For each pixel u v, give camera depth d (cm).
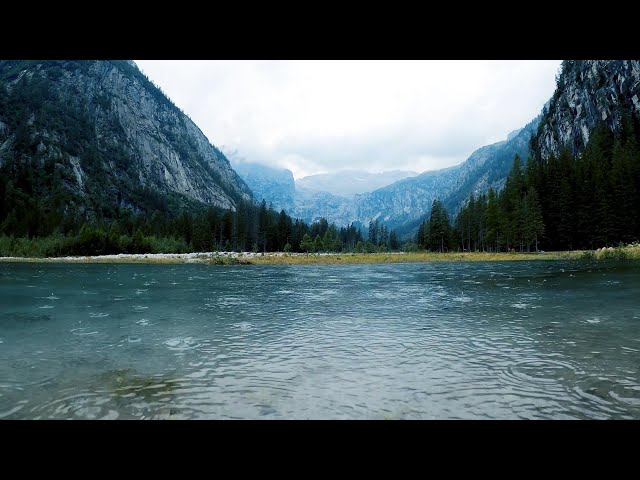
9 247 9050
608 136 12294
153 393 835
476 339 1288
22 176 19638
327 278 3681
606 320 1555
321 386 875
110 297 2330
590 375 932
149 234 13088
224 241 14425
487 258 7562
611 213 8238
